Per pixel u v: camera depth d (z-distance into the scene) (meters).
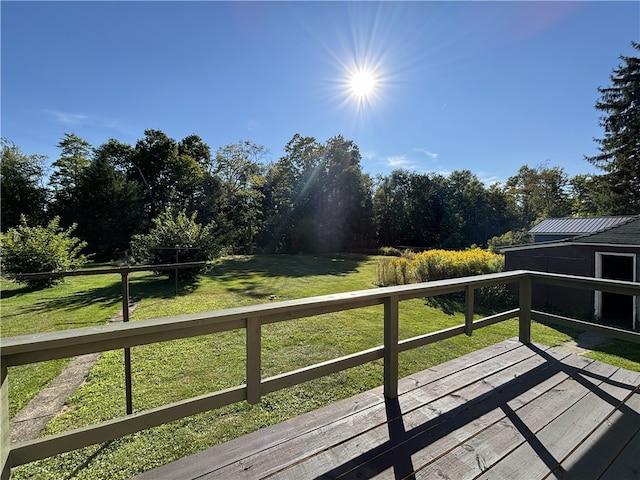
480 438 1.71
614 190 18.42
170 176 22.59
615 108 18.67
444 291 2.40
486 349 3.09
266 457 1.56
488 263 8.51
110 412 2.77
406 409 2.00
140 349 4.24
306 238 21.66
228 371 3.57
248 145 23.22
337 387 3.12
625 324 6.20
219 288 9.11
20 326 5.48
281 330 5.07
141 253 10.53
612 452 1.59
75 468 2.05
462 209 27.30
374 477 1.42
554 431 1.77
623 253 6.04
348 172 22.58
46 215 19.69
